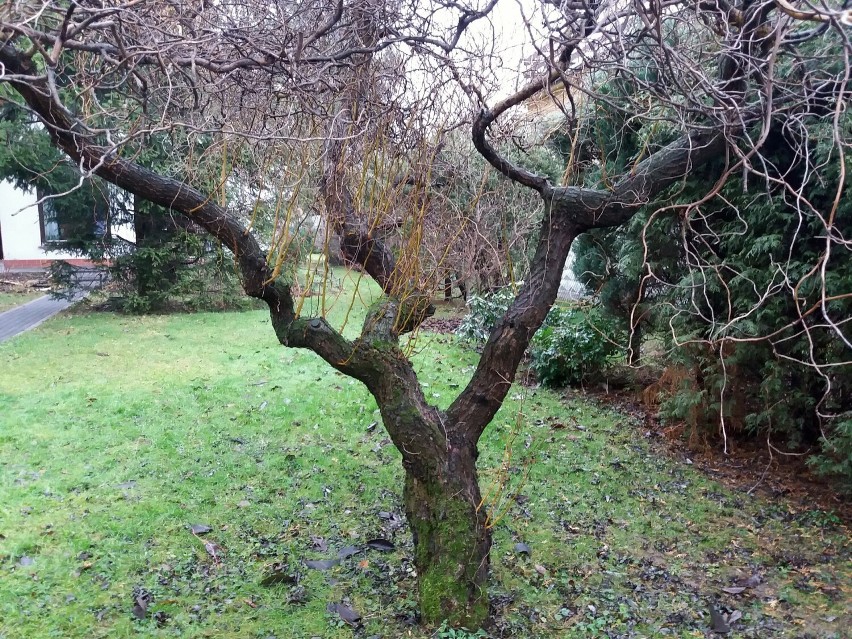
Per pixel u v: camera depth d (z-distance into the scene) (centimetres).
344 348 336
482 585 314
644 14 243
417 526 326
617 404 712
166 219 1184
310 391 685
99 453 509
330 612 317
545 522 429
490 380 338
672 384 602
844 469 449
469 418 338
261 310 1271
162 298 1222
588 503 463
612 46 278
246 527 405
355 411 628
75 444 525
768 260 492
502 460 532
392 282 369
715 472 536
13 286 1567
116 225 1195
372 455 529
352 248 387
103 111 335
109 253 1188
